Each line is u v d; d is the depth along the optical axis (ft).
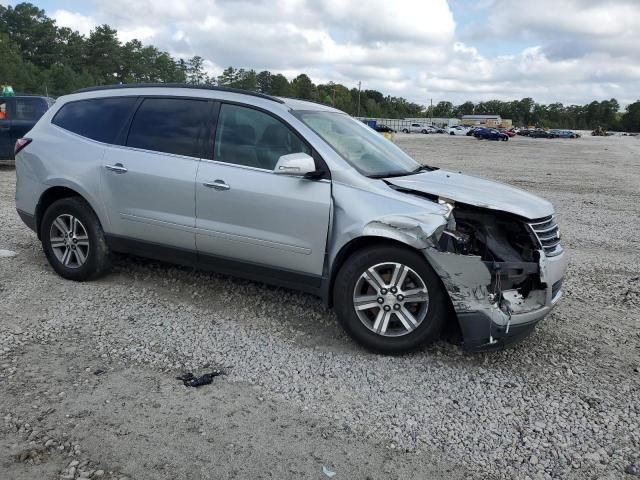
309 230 14.01
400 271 13.17
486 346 12.88
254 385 12.14
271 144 14.85
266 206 14.43
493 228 13.39
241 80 431.43
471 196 13.39
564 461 9.95
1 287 17.19
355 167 14.20
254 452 9.86
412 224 12.78
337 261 13.87
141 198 16.35
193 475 9.20
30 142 18.69
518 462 9.89
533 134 299.38
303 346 14.08
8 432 10.02
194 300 16.80
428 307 13.10
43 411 10.73
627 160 101.45
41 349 13.29
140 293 17.17
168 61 428.56
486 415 11.30
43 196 18.34
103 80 363.35
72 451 9.63
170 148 16.16
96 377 12.14
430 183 14.20
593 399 12.05
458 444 10.34
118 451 9.70
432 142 174.19
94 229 17.38
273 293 17.46
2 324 14.55
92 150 17.33
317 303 16.83
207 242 15.56
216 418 10.82
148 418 10.71
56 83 299.17
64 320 15.01
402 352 13.50
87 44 370.73
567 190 49.37
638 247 26.66
